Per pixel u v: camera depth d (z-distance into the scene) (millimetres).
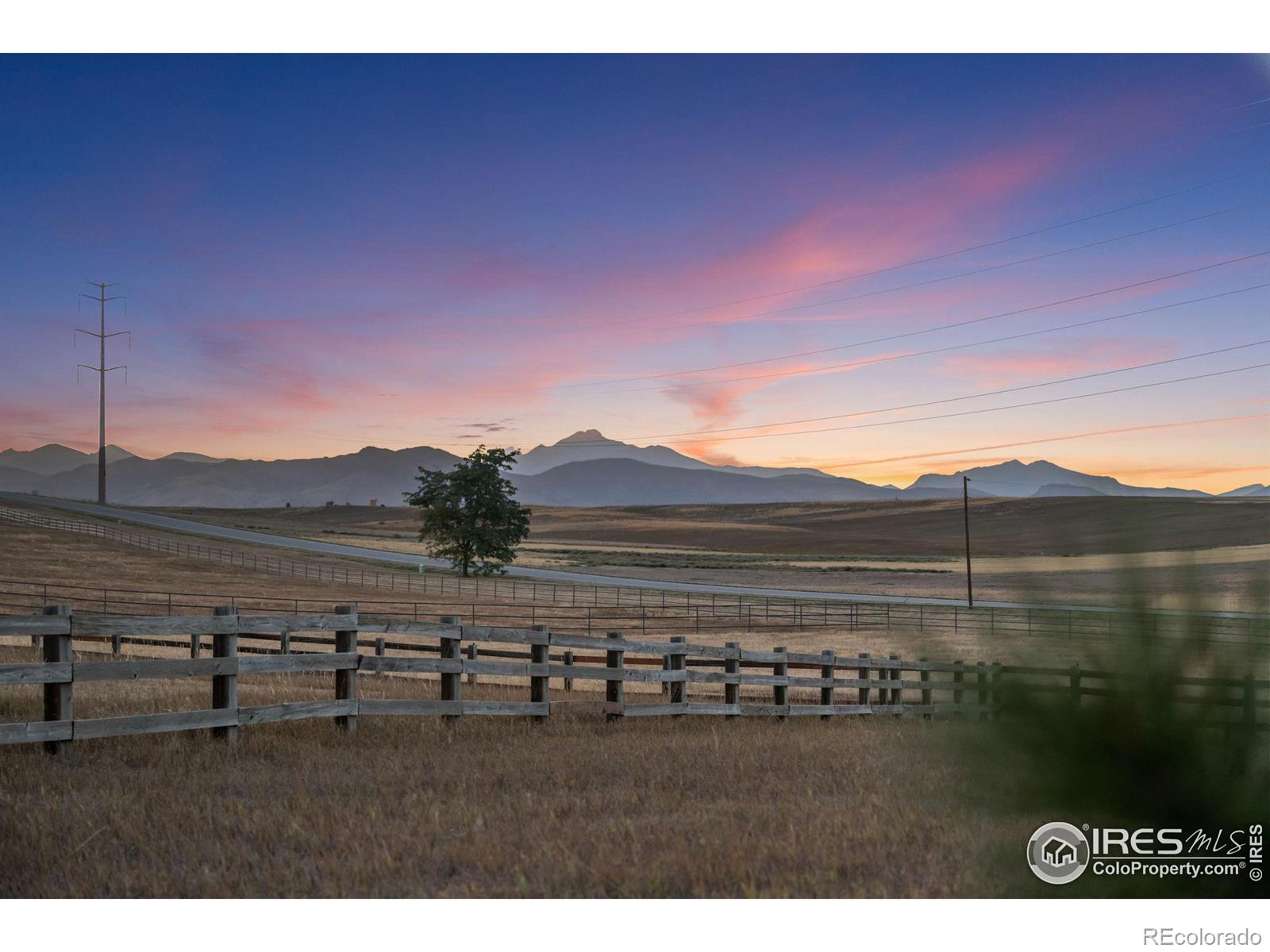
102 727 9281
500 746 11289
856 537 191500
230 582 75750
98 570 76688
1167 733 7250
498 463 93688
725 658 16547
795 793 8945
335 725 11500
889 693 20938
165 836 6891
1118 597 7379
